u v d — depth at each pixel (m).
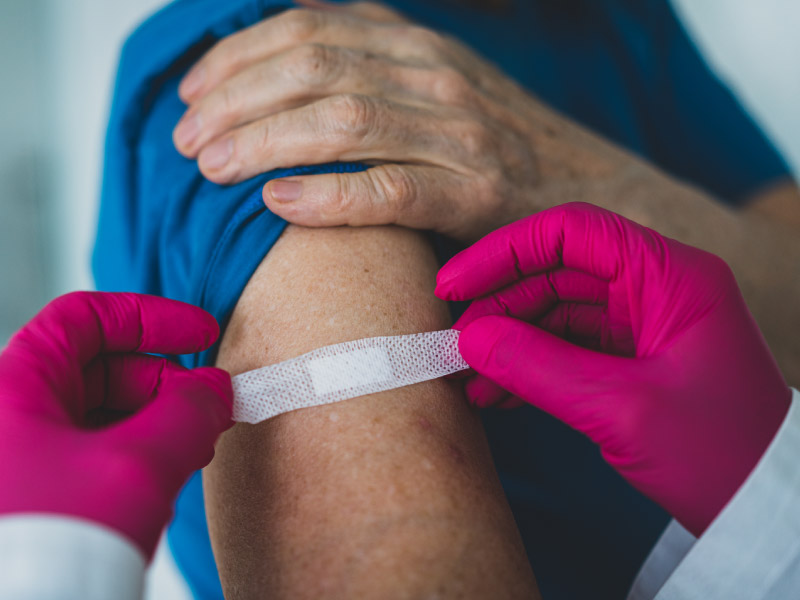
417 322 0.65
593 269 0.64
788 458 0.54
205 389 0.54
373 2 1.05
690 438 0.55
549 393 0.58
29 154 2.22
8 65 2.15
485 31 1.19
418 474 0.54
